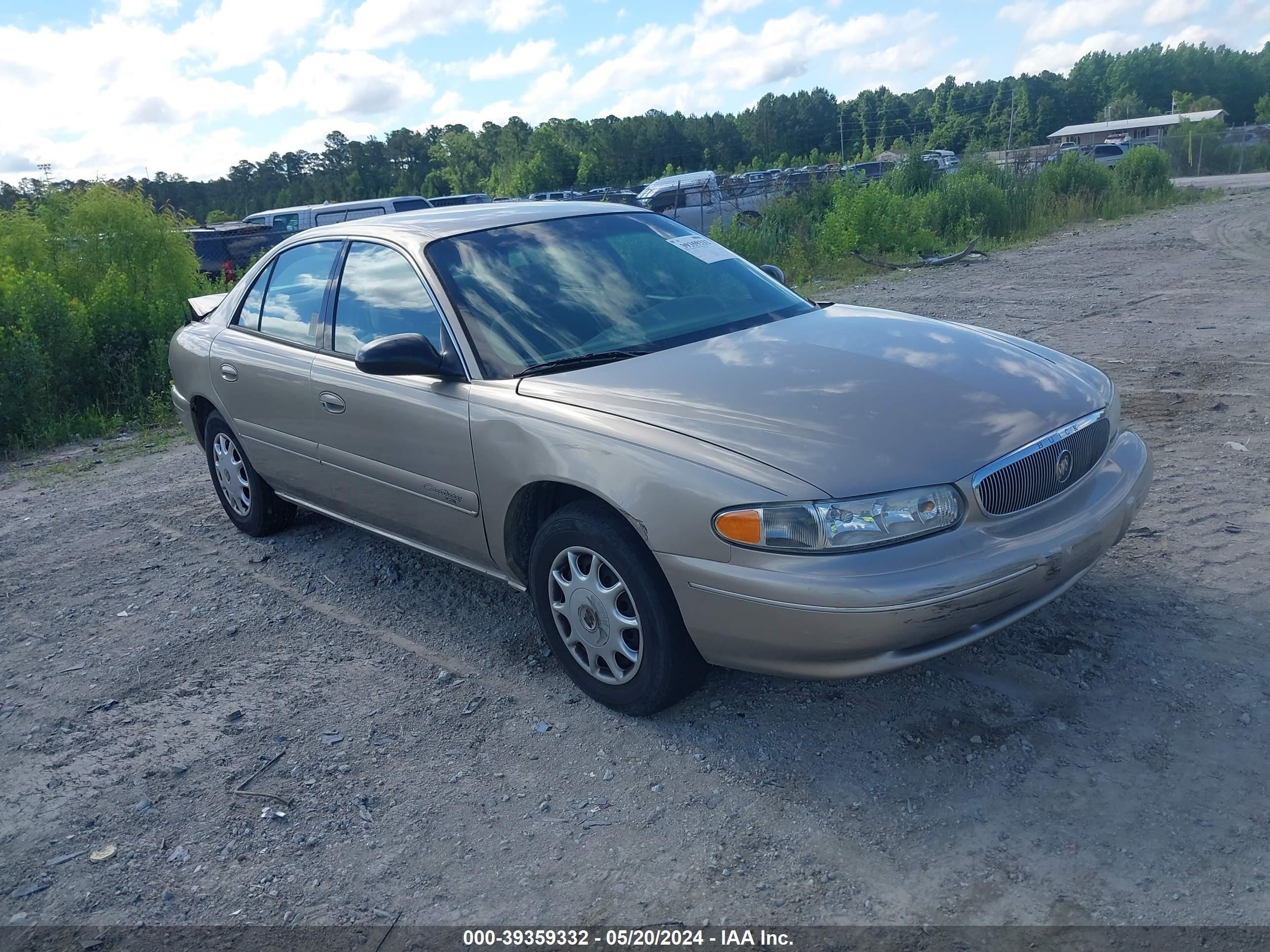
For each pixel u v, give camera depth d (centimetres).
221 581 498
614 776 309
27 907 275
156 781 330
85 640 445
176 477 712
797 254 1759
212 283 1664
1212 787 276
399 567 489
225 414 513
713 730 327
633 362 357
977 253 1706
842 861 263
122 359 986
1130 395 684
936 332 386
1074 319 986
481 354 370
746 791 295
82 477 741
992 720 316
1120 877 247
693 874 264
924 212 1936
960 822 273
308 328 457
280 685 387
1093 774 286
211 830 302
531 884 267
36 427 891
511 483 345
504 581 398
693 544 292
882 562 275
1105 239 1808
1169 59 14125
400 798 310
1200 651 343
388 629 427
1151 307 1015
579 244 422
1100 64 15288
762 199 2373
